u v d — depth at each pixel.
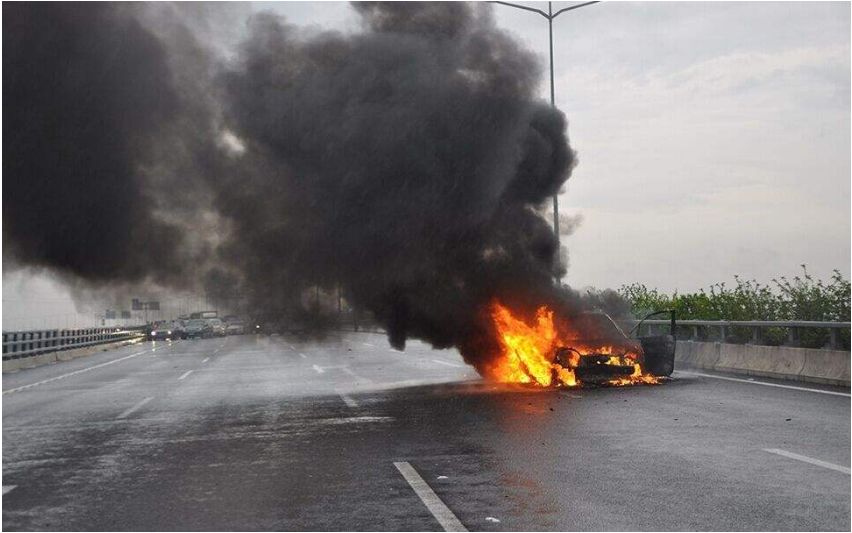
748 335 25.25
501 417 13.99
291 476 9.60
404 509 7.96
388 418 14.29
